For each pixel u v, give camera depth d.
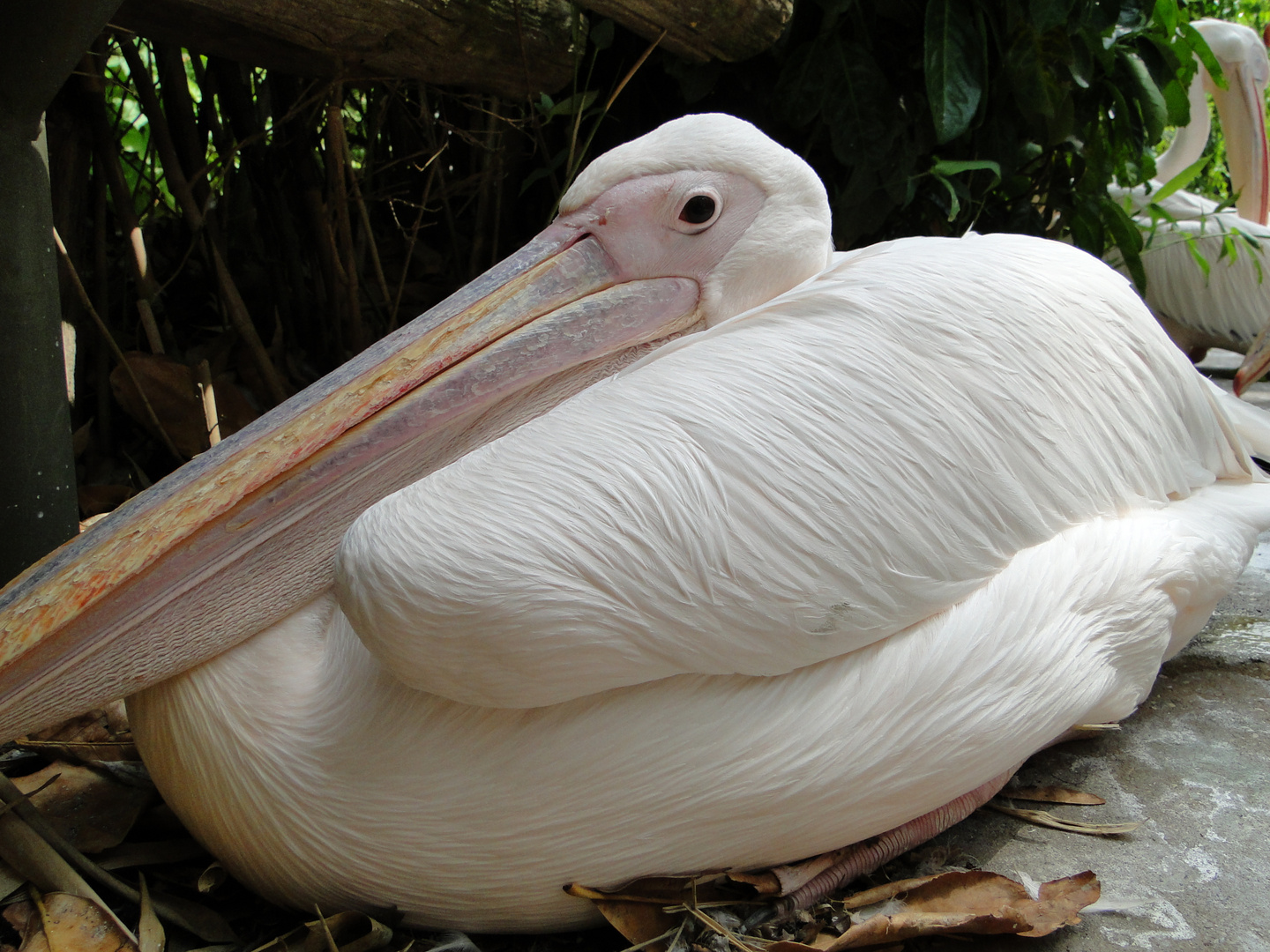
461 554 0.86
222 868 0.95
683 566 0.88
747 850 0.91
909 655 0.92
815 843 0.92
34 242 1.02
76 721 1.05
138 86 1.26
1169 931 0.92
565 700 0.88
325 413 0.93
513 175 1.56
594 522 0.87
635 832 0.90
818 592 0.89
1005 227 1.66
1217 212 1.87
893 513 0.91
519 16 1.20
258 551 0.92
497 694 0.87
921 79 1.45
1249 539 1.05
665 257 1.00
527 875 0.90
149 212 1.56
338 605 0.94
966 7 1.37
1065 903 0.91
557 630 0.86
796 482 0.89
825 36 1.39
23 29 0.96
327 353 1.44
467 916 0.92
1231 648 1.14
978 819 0.99
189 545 0.91
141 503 0.91
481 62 1.22
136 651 0.90
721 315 1.00
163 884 0.96
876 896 0.93
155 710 0.92
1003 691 0.93
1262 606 1.20
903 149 1.41
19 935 0.90
